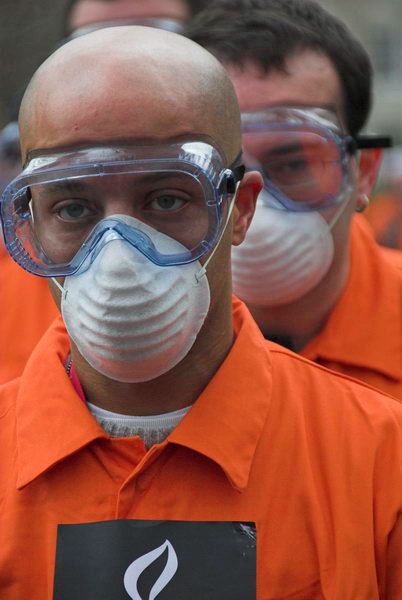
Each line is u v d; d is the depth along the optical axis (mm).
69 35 7348
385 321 5410
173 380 3809
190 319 3650
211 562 3619
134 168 3494
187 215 3592
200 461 3729
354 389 4055
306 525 3705
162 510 3688
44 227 3676
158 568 3615
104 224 3514
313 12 5512
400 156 12828
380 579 3787
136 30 3754
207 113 3664
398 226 12289
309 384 4027
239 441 3742
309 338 5465
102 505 3705
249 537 3652
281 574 3637
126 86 3514
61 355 4086
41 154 3613
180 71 3623
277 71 5156
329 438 3867
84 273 3584
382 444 3873
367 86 5719
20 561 3688
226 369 3855
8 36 11141
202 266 3688
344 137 5254
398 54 34500
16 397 4027
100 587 3598
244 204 4082
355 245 5629
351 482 3783
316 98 5215
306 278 5145
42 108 3615
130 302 3498
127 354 3578
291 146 5086
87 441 3717
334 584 3629
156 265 3533
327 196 5105
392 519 3770
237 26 5258
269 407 3875
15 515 3732
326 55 5320
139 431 3834
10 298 6156
